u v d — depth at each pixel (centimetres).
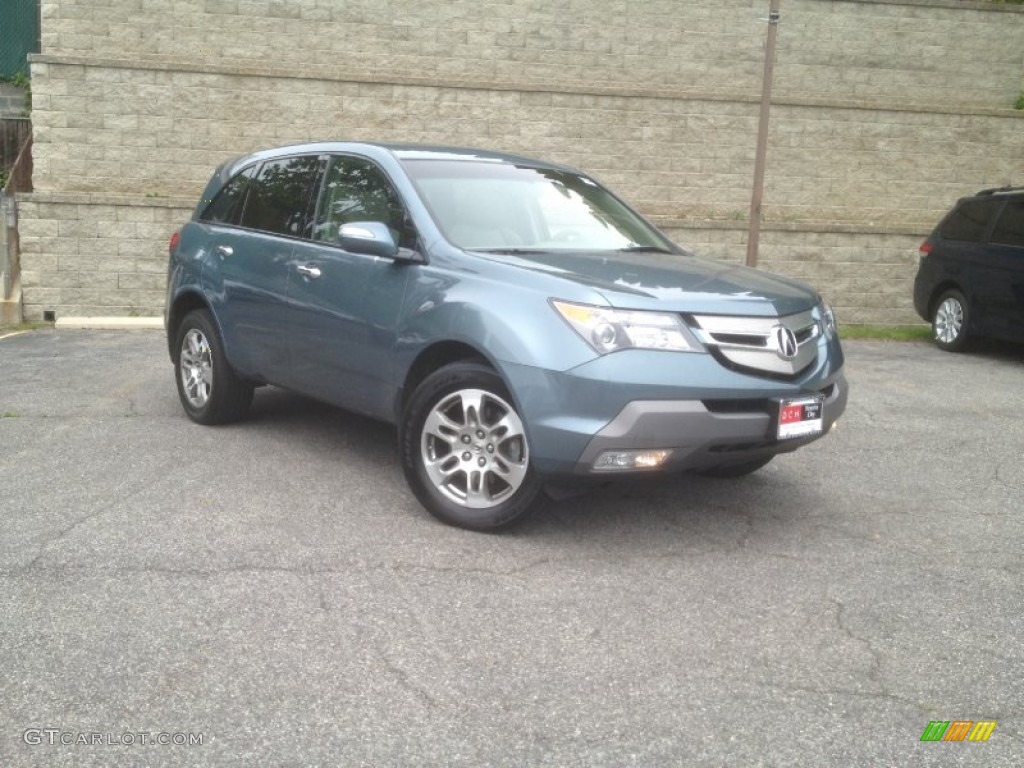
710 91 1515
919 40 1552
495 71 1486
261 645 354
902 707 322
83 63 1317
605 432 424
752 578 428
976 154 1518
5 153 1616
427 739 297
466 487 477
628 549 459
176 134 1350
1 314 1245
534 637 365
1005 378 967
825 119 1477
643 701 322
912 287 1388
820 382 477
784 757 292
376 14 1452
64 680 328
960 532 497
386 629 369
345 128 1383
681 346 433
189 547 448
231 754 288
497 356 446
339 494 531
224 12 1419
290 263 583
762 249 1358
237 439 643
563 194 587
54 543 450
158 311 1293
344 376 548
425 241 508
